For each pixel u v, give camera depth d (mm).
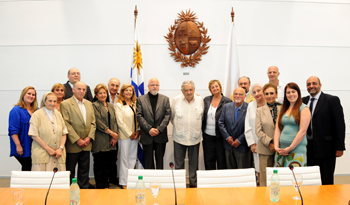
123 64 4457
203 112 3705
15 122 3045
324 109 3092
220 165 3623
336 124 3053
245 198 1781
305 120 2590
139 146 3961
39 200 1750
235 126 3357
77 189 1670
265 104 3088
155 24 4438
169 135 4477
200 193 1882
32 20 4387
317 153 3086
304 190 1937
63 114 3189
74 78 3746
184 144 3578
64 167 3078
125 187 3674
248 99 3787
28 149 3109
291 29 4562
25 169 3219
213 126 3619
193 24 4438
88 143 3277
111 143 3562
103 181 3625
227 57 4320
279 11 4543
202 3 4461
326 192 1892
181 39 4426
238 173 2176
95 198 1804
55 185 2090
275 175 1811
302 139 2639
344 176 4477
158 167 3631
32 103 3219
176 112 3619
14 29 4387
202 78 4508
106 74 4457
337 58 4594
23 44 4398
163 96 3717
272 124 2918
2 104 4395
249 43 4535
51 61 4418
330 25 4582
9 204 1684
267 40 4547
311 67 4586
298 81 4586
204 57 4496
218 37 4492
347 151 4562
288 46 4566
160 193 1885
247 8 4508
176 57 4457
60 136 3031
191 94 3523
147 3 4426
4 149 4387
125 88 3693
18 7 4379
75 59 4434
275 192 1734
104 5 4422
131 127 3645
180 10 4449
